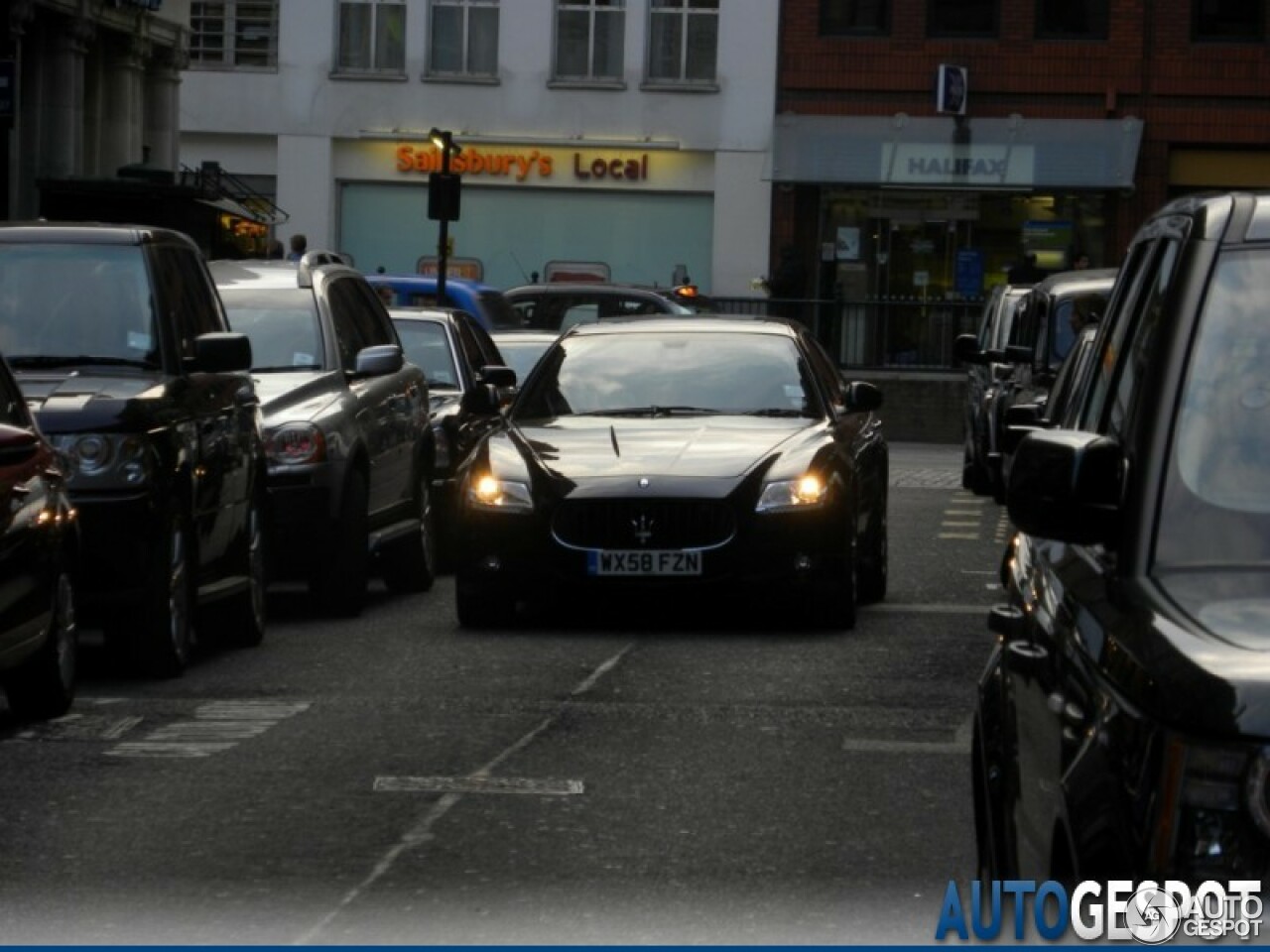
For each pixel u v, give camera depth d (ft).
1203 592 38.01
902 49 457.68
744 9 465.06
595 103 474.90
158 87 428.56
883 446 140.87
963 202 458.50
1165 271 45.16
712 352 134.92
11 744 88.02
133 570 100.99
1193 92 451.94
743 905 62.59
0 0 354.33
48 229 112.16
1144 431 41.42
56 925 60.13
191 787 79.15
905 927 59.98
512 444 126.11
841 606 123.44
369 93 480.23
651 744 88.22
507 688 102.63
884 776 82.02
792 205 464.65
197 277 117.70
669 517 120.88
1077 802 37.37
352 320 146.82
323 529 128.67
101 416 100.63
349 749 86.79
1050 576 45.73
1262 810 32.96
